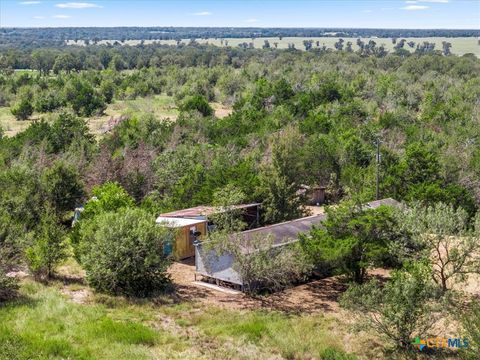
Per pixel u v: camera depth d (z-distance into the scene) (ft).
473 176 124.98
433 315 63.26
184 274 87.86
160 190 125.59
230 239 79.00
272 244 79.00
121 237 74.90
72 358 54.44
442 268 71.15
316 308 73.67
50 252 78.84
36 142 162.30
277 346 61.05
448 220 71.10
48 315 64.80
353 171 130.82
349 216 79.20
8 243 76.13
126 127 192.44
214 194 97.50
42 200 103.35
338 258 75.31
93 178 122.72
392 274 67.67
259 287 80.07
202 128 189.47
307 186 126.00
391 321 59.21
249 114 213.66
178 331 64.34
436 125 197.88
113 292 75.51
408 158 119.44
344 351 60.29
